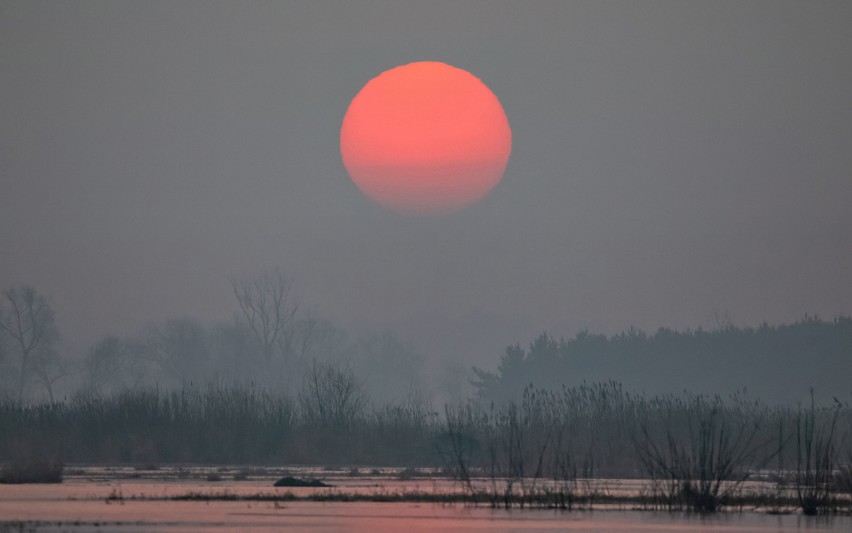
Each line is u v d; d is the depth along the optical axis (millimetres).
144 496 138375
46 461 182750
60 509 123000
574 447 191750
